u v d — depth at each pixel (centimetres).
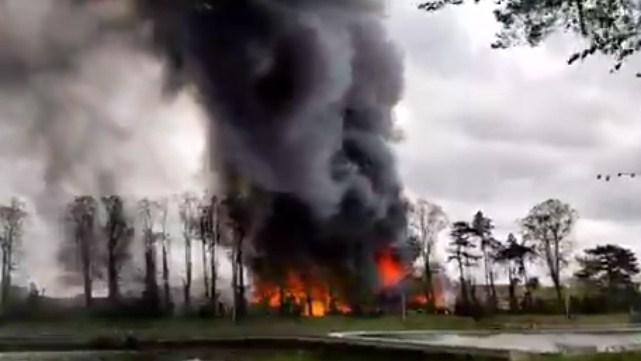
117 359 3662
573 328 4394
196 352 3744
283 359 3219
